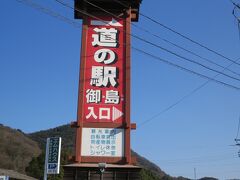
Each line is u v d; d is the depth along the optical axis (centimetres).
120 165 2445
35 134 14462
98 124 2536
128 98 2600
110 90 2617
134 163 2478
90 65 2662
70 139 13338
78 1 2770
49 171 2623
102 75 2644
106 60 2680
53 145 2655
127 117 2556
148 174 8644
